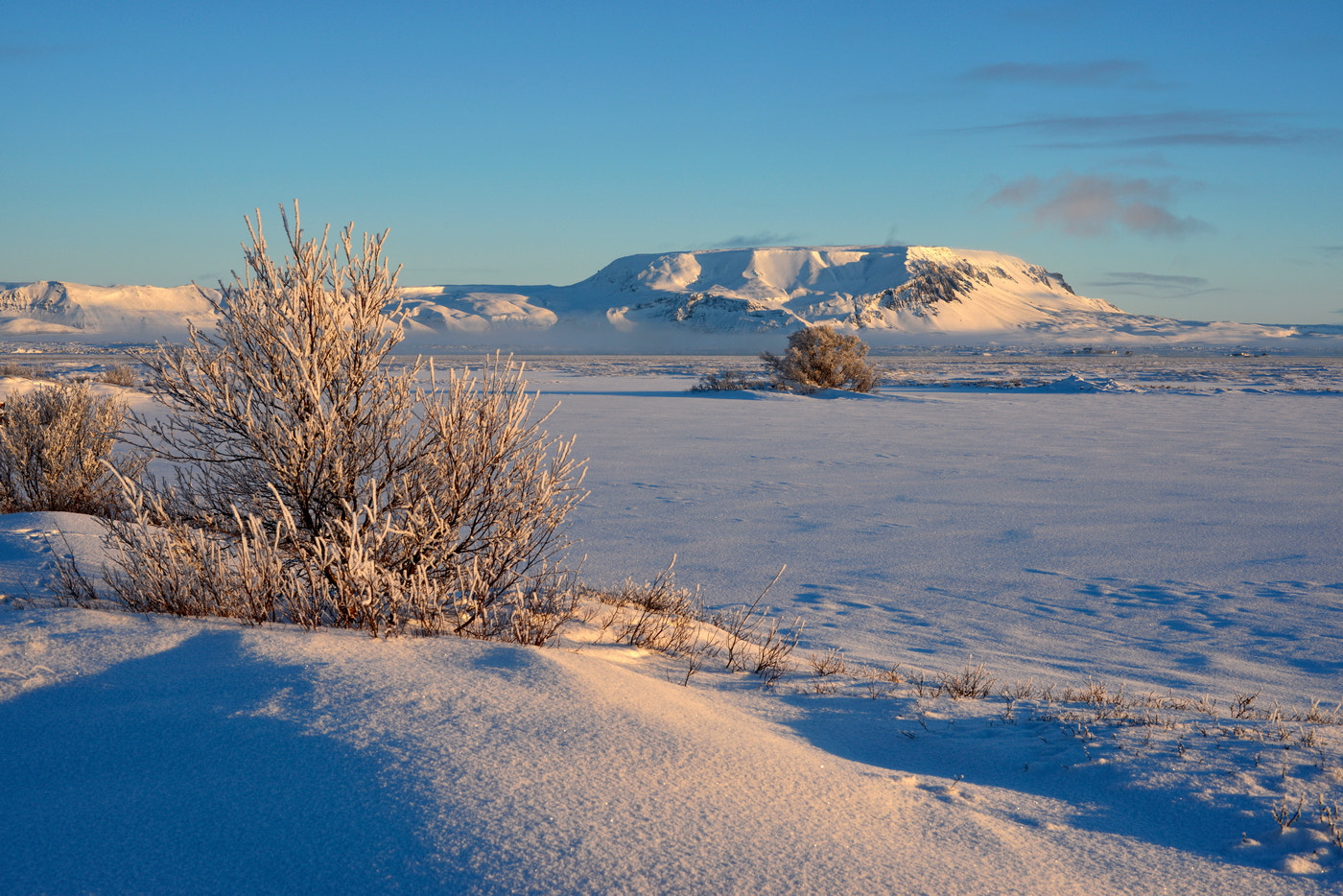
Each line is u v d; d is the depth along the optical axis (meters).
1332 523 15.26
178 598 4.63
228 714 3.12
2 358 146.50
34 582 6.20
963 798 3.21
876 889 2.30
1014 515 15.80
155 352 5.04
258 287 5.05
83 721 3.08
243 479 5.18
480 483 5.17
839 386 60.56
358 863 2.25
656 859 2.33
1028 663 7.52
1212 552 12.94
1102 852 2.79
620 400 51.22
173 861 2.27
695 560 11.78
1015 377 91.19
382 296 5.23
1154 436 31.45
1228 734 4.26
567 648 4.95
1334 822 2.99
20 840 2.37
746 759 3.14
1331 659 7.93
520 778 2.71
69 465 10.78
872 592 10.34
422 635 4.58
